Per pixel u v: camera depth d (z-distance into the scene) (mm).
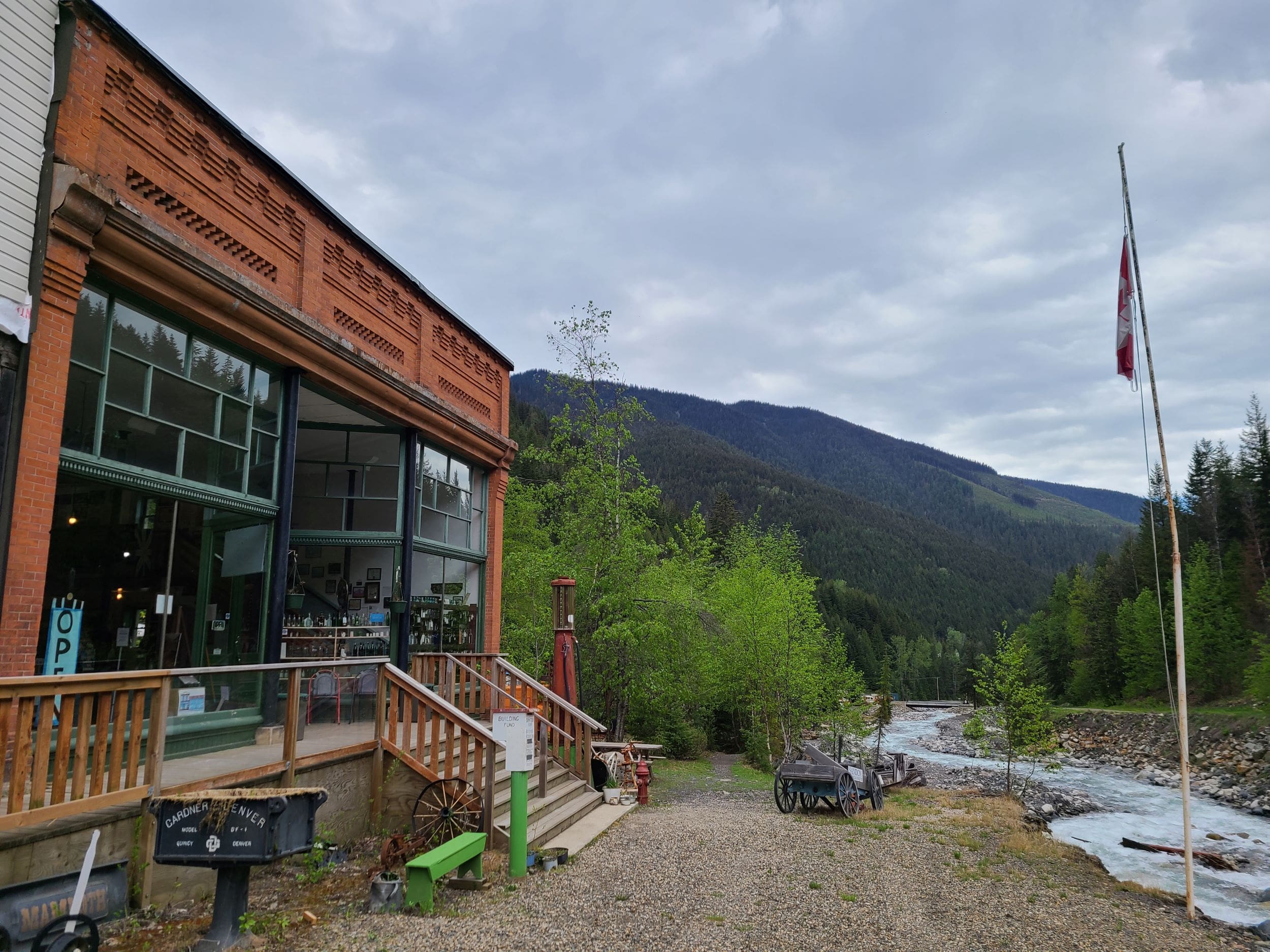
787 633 27969
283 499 10117
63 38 7035
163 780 6414
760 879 8672
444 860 6875
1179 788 33688
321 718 8453
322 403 12000
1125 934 8000
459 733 12109
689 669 25453
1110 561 89625
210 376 9031
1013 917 8125
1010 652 24531
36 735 5348
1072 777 37000
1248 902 14711
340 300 11414
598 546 22578
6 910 4797
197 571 8773
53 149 6824
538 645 22656
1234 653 56281
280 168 9875
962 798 19328
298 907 6570
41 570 6523
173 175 8352
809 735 31625
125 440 7809
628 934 6430
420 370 13633
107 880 5594
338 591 13484
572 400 24297
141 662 7938
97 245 7250
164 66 8023
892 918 7613
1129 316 11562
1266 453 65750
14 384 6418
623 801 13016
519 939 6102
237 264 9312
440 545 14648
